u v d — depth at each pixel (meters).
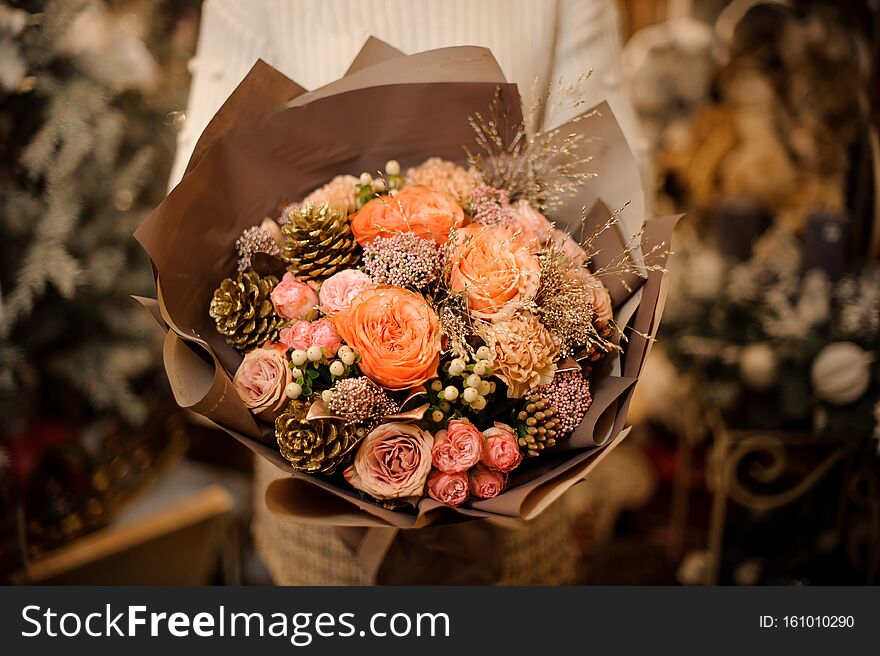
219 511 1.27
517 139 0.75
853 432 1.06
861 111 1.32
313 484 0.68
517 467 0.71
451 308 0.69
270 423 0.70
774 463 1.22
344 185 0.74
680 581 1.42
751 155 1.43
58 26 1.17
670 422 1.53
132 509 1.34
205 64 0.82
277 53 0.82
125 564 1.16
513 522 0.66
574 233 0.78
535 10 0.83
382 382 0.65
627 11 1.53
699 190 1.49
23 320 1.24
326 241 0.69
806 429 1.17
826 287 1.14
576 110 0.82
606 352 0.73
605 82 0.84
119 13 1.35
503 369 0.67
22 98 1.18
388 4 0.80
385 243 0.69
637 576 1.45
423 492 0.67
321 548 0.91
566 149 0.75
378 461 0.66
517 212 0.74
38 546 1.13
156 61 1.42
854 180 1.32
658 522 1.61
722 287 1.25
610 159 0.77
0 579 1.06
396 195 0.72
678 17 1.49
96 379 1.27
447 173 0.75
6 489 1.07
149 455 1.37
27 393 1.22
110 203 1.29
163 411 1.43
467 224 0.73
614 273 0.73
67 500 1.17
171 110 1.38
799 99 1.38
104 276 1.27
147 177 1.34
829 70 1.35
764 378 1.13
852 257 1.26
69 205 1.19
